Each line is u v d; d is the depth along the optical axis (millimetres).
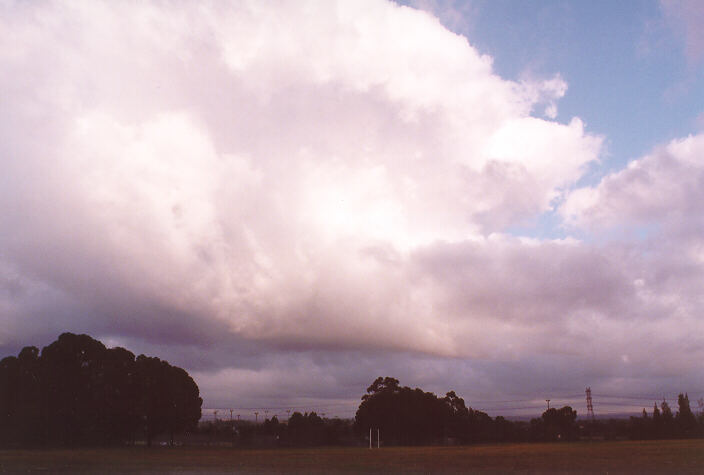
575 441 117062
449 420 114188
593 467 40500
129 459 53781
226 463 47750
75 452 69500
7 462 48531
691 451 60188
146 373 89625
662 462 44719
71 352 84125
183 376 94500
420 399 109625
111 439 89812
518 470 38688
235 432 125062
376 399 109250
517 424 125938
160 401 89688
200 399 97062
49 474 36594
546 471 37750
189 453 67938
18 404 81312
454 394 119812
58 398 82438
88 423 84875
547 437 121500
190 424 94938
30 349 84062
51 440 83125
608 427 124000
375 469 40812
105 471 39000
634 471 37250
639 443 88500
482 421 124312
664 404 120375
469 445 99688
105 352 87500
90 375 85312
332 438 118125
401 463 46750
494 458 52844
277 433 121875
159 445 103750
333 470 40250
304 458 56156
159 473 37594
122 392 86875
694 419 117688
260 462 48781
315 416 121500
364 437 116312
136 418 89062
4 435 80750
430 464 45281
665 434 117500
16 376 81750
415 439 111875
